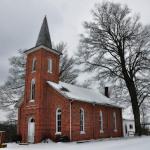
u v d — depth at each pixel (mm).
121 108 37969
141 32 31719
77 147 18859
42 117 27109
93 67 33219
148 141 21594
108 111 34344
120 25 32875
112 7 33062
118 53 33188
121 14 32844
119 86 34500
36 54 29609
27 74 30141
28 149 19219
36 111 27188
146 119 58062
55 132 26359
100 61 33156
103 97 38156
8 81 40312
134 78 33062
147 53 31406
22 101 30297
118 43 33250
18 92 40281
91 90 39094
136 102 33156
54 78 30234
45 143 25016
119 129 36219
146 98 34281
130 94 33500
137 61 32250
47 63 29578
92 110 30391
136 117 32875
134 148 15977
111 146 18344
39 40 30641
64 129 25906
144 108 38531
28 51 30359
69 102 26234
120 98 36531
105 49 33156
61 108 26719
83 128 27844
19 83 40781
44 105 27781
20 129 29078
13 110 39531
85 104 29156
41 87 27859
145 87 32750
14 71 41094
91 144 21438
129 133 47688
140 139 25234
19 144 25438
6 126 38406
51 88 28156
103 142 23391
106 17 33094
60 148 18812
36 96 27922
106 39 33094
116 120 35969
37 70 28734
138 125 32688
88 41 33219
